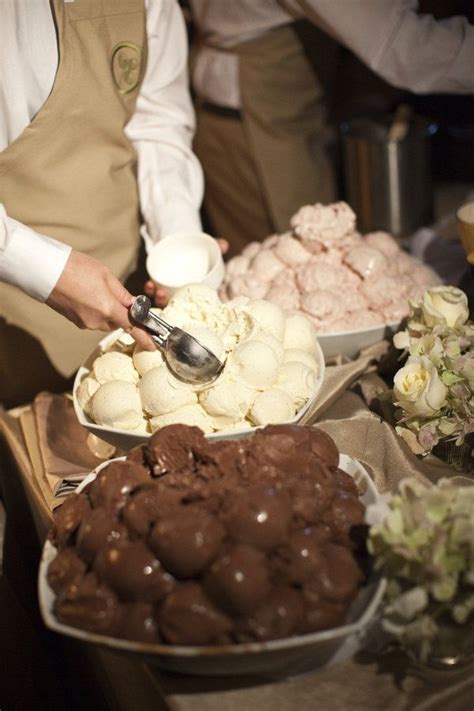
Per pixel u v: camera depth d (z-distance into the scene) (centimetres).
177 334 89
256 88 188
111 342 105
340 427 98
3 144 118
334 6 143
